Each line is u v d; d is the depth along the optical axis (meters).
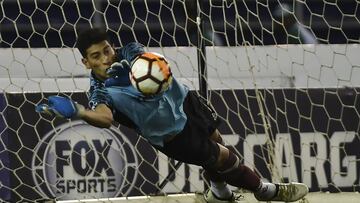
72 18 24.88
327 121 21.08
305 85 22.05
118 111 14.48
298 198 17.31
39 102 20.08
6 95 19.95
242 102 20.62
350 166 21.02
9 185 19.80
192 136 15.38
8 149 19.88
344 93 21.20
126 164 20.20
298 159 20.83
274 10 25.28
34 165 19.94
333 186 20.86
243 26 24.80
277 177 19.55
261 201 17.56
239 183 16.47
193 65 21.66
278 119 20.80
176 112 15.04
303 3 25.11
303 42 25.08
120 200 18.88
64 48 21.92
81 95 20.19
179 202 18.69
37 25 24.67
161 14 25.03
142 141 20.25
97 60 14.21
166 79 13.84
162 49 21.41
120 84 14.44
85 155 20.12
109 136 20.20
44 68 21.59
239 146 20.55
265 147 20.58
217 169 16.12
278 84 21.88
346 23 25.66
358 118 21.22
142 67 13.73
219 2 24.47
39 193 19.89
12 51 21.36
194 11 21.98
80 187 20.06
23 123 19.95
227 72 21.61
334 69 22.31
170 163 20.22
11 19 24.59
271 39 25.08
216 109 20.59
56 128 20.06
